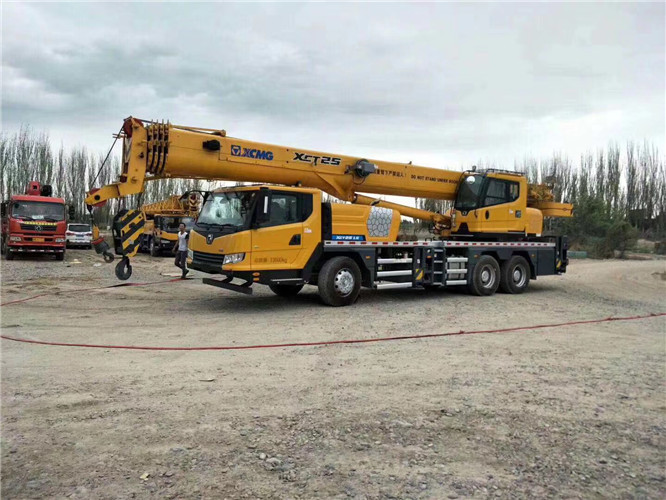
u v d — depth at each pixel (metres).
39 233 21.44
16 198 21.56
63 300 10.91
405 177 12.77
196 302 11.10
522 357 6.79
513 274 13.94
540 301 12.53
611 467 3.71
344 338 7.70
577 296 13.89
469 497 3.24
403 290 14.02
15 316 8.90
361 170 11.58
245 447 3.84
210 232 9.98
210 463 3.57
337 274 10.69
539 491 3.35
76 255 25.77
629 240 34.09
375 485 3.35
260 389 5.18
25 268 17.86
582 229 37.41
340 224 10.77
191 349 6.78
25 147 41.25
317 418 4.44
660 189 50.66
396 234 11.81
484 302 12.05
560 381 5.74
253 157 10.30
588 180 50.78
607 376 5.99
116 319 8.86
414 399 5.00
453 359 6.58
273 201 9.88
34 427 4.09
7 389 4.97
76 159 44.94
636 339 8.21
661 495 3.35
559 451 3.95
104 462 3.54
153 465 3.52
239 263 9.43
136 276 16.33
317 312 9.96
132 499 3.09
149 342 7.15
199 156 9.76
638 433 4.34
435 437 4.12
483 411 4.72
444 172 13.63
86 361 6.05
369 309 10.49
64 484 3.24
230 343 7.21
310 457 3.71
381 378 5.67
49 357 6.19
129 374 5.57
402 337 7.84
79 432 4.02
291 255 10.11
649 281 19.22
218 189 10.53
